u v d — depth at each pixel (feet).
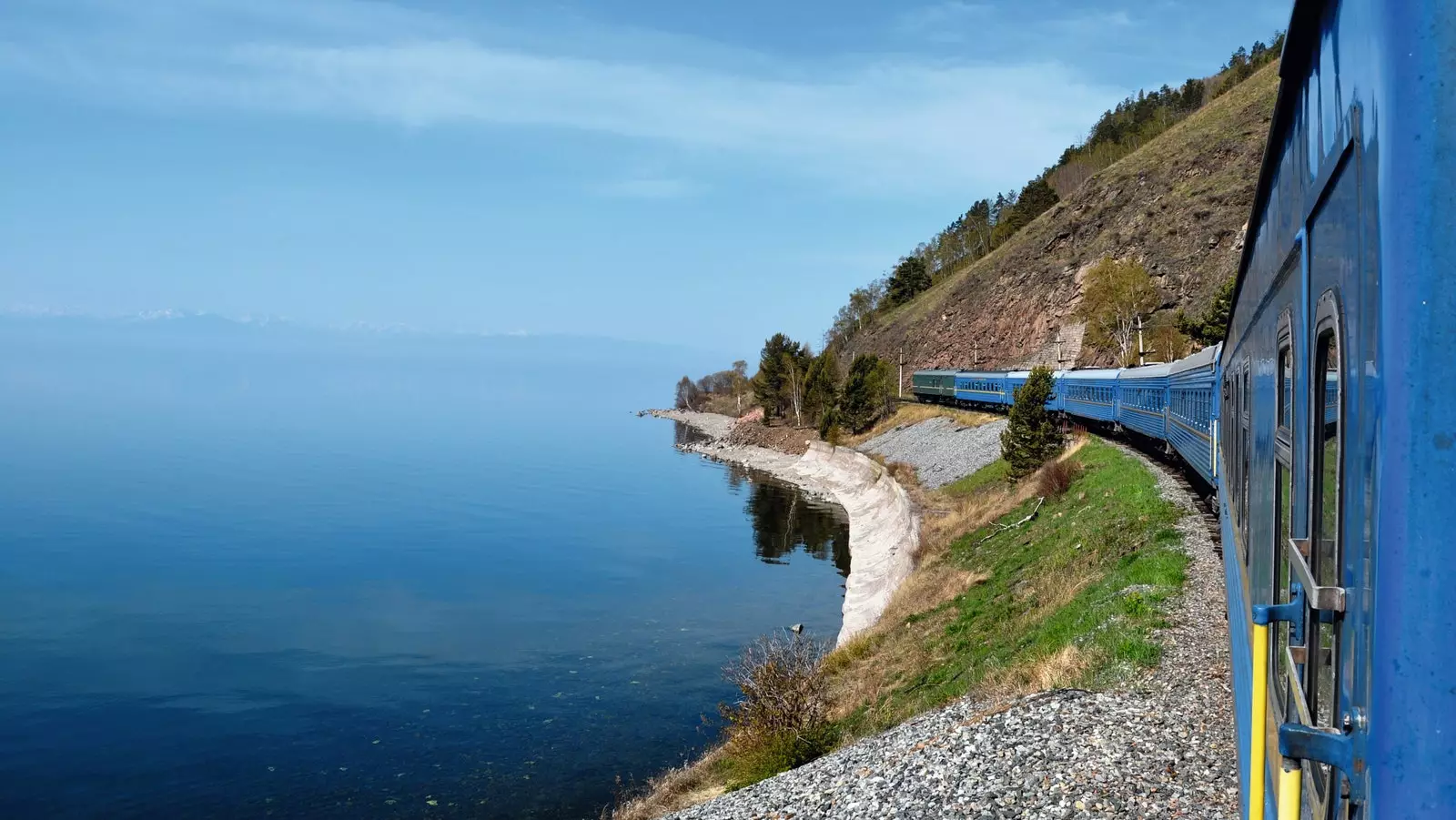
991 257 400.26
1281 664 12.89
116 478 305.32
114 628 133.08
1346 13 8.70
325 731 93.50
